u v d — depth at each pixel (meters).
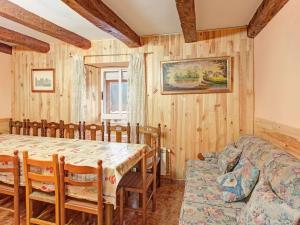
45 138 3.45
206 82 3.68
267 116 2.88
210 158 3.33
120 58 4.05
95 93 4.45
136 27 3.45
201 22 3.32
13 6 2.57
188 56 3.73
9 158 2.25
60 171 2.03
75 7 2.25
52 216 2.58
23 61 4.57
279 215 1.29
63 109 4.40
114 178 2.02
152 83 3.91
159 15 3.00
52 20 3.13
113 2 2.62
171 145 3.86
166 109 3.86
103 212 2.21
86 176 2.17
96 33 3.76
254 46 3.49
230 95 3.62
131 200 3.07
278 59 2.48
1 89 4.47
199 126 3.74
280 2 2.25
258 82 3.31
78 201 2.11
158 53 3.86
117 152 2.59
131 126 3.93
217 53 3.63
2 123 4.49
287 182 1.52
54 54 4.39
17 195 2.30
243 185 2.02
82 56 4.17
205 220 1.76
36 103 4.55
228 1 2.61
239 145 2.97
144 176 2.39
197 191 2.27
